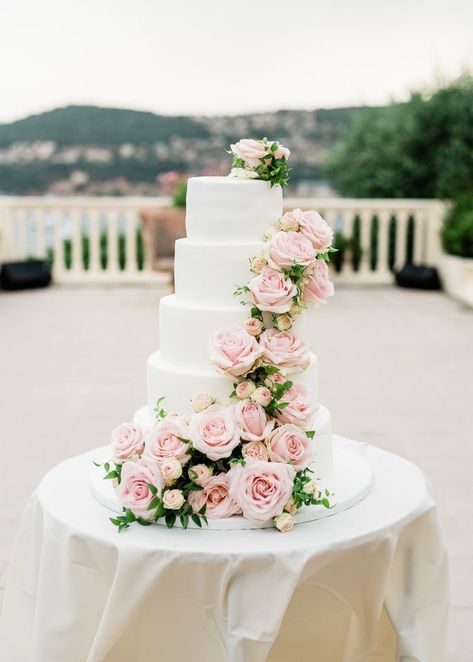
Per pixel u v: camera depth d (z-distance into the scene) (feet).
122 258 38.52
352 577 6.88
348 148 51.01
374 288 34.14
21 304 29.76
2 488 13.26
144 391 18.92
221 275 7.55
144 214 30.60
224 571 6.45
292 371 7.39
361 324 26.61
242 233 7.64
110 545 6.66
